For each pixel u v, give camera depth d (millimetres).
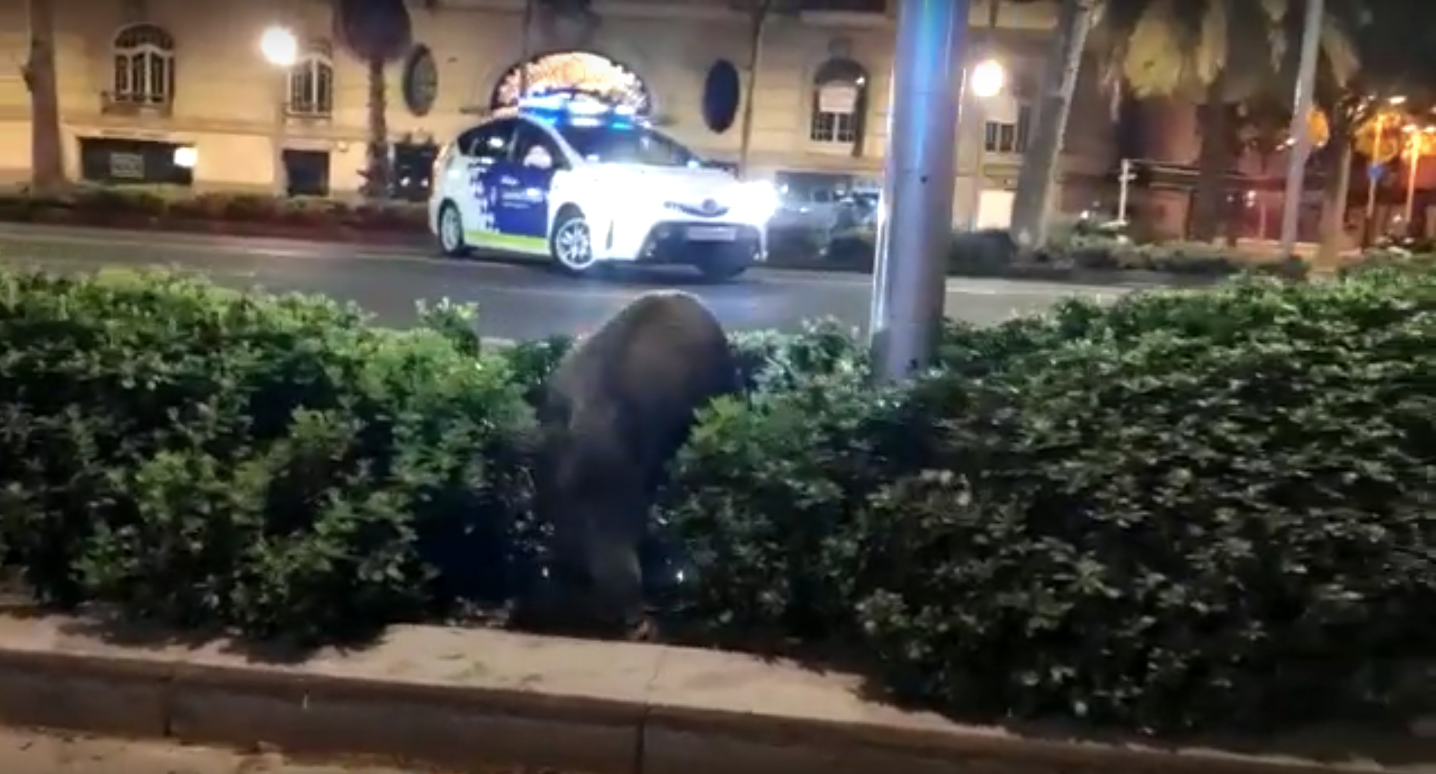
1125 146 36906
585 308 13219
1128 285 21672
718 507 4984
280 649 4586
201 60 34062
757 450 5039
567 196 16141
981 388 5285
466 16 34156
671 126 34938
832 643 4875
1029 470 4738
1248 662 4320
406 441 5199
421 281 15086
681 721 4312
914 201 6133
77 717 4516
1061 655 4352
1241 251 26406
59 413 5172
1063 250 23562
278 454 4945
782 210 23234
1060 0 32875
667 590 5234
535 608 5082
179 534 4703
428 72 34312
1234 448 4781
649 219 15422
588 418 5156
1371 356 5488
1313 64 26984
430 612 5082
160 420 5246
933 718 4316
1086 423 4949
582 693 4363
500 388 5492
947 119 6105
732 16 34438
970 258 22766
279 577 4617
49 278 6410
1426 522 4547
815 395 5496
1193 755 4199
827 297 15555
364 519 4762
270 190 33000
